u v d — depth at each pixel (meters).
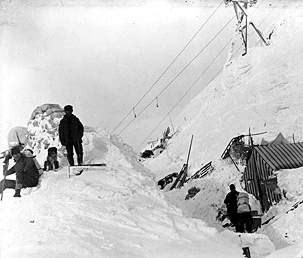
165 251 10.03
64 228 10.62
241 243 11.08
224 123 38.66
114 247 9.95
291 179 23.47
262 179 24.94
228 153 31.39
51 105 17.28
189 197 27.91
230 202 15.50
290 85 39.84
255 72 44.34
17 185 12.69
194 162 35.84
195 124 42.59
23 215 11.30
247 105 39.53
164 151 41.53
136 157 16.91
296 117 34.78
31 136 17.08
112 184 13.23
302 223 17.53
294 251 10.19
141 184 13.48
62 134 14.12
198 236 11.23
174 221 11.75
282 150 25.95
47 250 9.44
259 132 34.34
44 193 12.75
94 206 11.93
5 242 9.85
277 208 22.30
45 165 14.52
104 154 15.22
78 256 9.30
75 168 13.84
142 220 11.59
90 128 16.67
